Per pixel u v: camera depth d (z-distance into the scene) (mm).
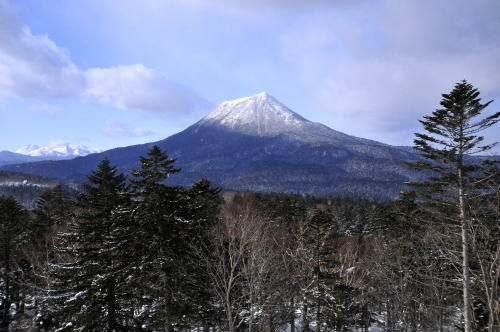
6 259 31281
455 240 17594
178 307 17234
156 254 17344
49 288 23562
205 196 23250
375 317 32344
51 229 36438
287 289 23094
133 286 19047
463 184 16281
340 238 41719
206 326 21969
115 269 18250
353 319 26484
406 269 20750
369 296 27266
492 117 15867
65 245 21734
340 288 23609
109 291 19172
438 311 20219
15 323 30734
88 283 19438
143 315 21328
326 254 22375
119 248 18234
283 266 24375
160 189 17672
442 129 17125
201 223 19984
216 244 18734
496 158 15797
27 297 30875
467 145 16172
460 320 21469
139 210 17312
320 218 23359
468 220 15328
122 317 19875
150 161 17734
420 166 18125
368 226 47750
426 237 20000
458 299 19438
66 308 18953
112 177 21703
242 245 17578
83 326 18297
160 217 17938
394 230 28875
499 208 15328
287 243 31578
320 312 21875
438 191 17406
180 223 17688
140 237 17438
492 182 15414
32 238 35688
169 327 16984
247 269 17078
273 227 34875
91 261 19266
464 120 16391
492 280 13570
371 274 26594
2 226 31328
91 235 19672
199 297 18578
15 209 32906
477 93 16250
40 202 40344
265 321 20438
